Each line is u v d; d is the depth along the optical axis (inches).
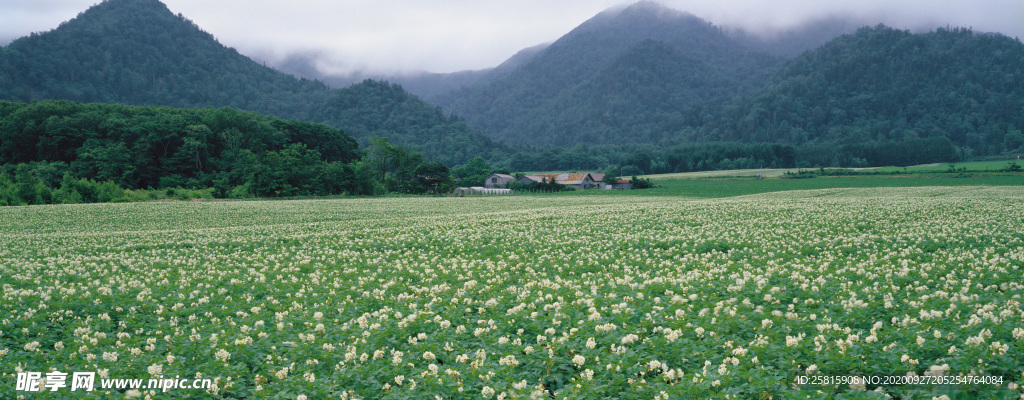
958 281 509.4
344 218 1800.0
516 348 354.0
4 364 362.6
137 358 362.9
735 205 1562.5
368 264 788.0
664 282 540.4
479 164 6520.7
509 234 1077.8
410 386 300.2
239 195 3284.9
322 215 1893.5
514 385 289.3
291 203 2524.6
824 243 824.3
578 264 727.7
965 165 6456.7
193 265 807.7
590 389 279.6
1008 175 4296.3
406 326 415.2
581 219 1331.2
